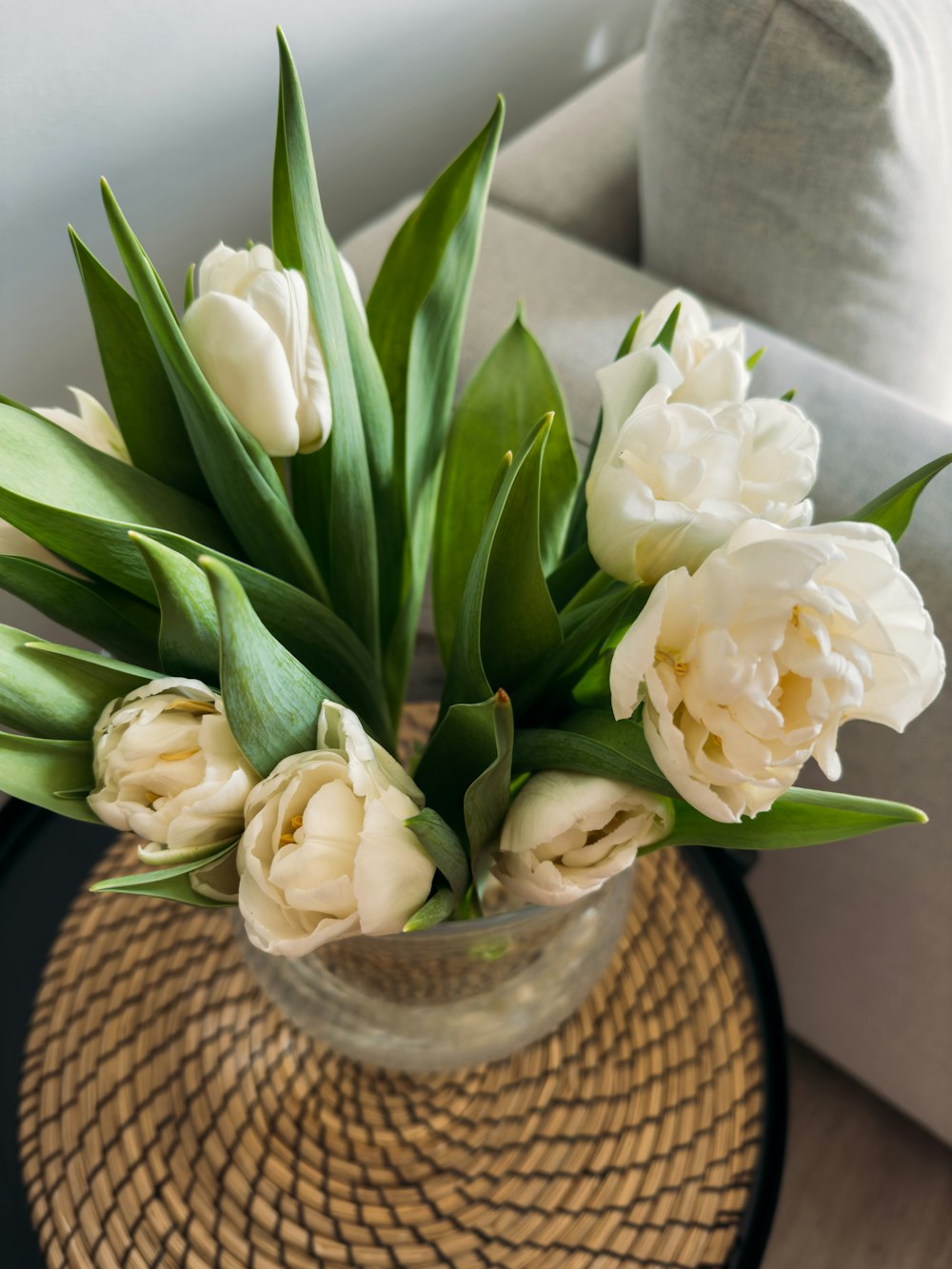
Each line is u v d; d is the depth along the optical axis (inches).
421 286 22.5
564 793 17.9
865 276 31.5
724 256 32.0
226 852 17.6
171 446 20.7
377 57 37.0
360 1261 26.3
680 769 15.9
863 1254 46.2
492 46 43.0
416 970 22.5
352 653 21.6
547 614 19.2
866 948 39.0
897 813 18.0
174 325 17.4
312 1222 26.8
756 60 27.6
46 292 31.0
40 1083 28.3
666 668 16.1
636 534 17.1
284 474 24.2
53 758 18.5
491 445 23.5
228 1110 28.2
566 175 39.6
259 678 16.8
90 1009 29.4
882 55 26.8
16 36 26.3
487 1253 26.4
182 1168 27.3
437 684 32.7
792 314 32.9
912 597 16.3
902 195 29.7
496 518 17.3
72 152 29.1
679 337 19.7
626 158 40.3
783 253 31.0
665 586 15.8
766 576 15.2
